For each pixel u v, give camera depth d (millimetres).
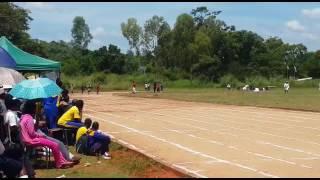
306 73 131500
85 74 97438
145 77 96812
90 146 12695
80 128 13133
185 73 107375
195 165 11531
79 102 14414
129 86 84375
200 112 29062
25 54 19031
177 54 112375
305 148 14398
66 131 13953
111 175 9969
